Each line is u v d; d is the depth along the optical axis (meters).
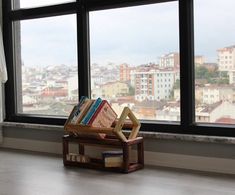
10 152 3.36
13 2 3.58
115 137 2.73
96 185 2.33
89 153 3.08
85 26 3.16
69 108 3.34
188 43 2.71
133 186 2.30
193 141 2.68
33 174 2.61
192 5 2.72
